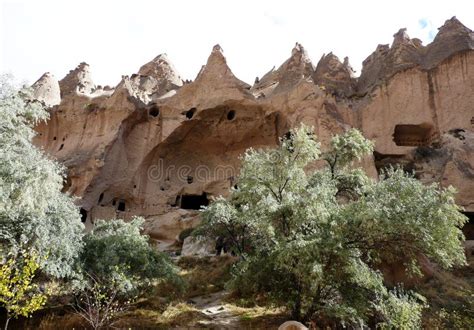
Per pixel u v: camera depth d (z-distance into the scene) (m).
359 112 26.45
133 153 30.70
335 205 11.62
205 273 17.48
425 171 22.23
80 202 26.83
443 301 12.81
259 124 29.16
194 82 31.02
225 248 20.86
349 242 10.81
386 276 14.06
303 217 10.91
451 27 28.12
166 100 32.00
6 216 10.17
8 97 11.36
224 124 30.14
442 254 10.43
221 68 30.61
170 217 27.64
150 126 31.42
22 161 10.20
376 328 10.59
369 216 10.22
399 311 9.70
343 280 10.55
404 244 10.96
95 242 13.45
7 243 10.42
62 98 34.88
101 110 31.06
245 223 14.89
